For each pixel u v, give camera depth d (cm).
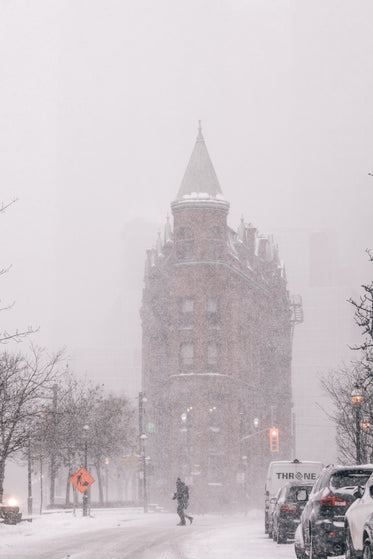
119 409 9469
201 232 13275
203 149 13762
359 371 6341
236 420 13275
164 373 13838
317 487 2322
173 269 13362
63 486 11994
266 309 16062
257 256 15675
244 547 3058
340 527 2152
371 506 1828
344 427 6225
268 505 4078
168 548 2964
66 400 8444
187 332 13162
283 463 4241
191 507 12500
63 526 4453
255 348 15025
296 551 2511
